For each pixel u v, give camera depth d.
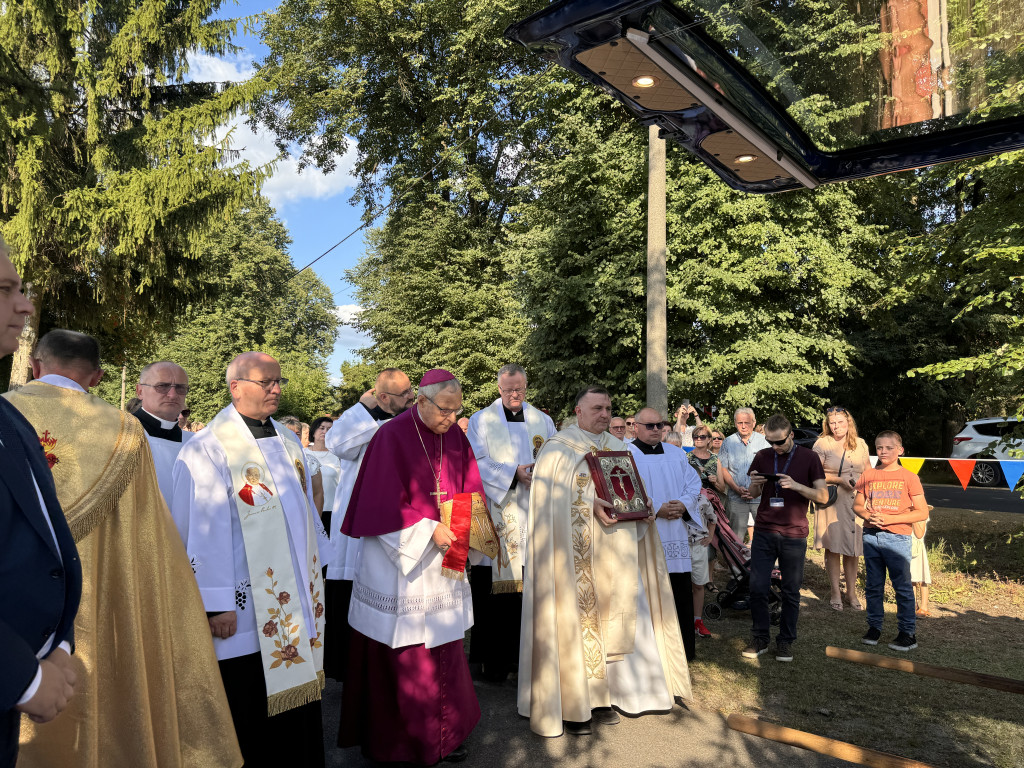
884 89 2.71
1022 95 2.63
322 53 27.50
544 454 4.80
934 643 6.16
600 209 15.84
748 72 2.62
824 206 14.78
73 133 16.86
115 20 17.12
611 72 2.48
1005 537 10.64
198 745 2.79
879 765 3.74
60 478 2.47
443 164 25.91
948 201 17.00
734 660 5.72
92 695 2.40
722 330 15.03
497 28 22.47
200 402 40.97
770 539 5.76
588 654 4.52
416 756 3.81
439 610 3.96
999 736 4.28
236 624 3.36
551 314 16.47
